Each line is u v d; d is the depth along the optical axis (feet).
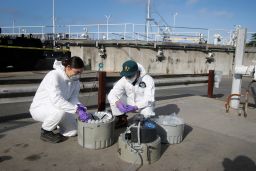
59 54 61.57
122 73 13.65
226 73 70.03
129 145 10.92
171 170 10.64
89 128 11.95
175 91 34.04
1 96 14.65
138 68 14.33
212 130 15.80
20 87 15.12
